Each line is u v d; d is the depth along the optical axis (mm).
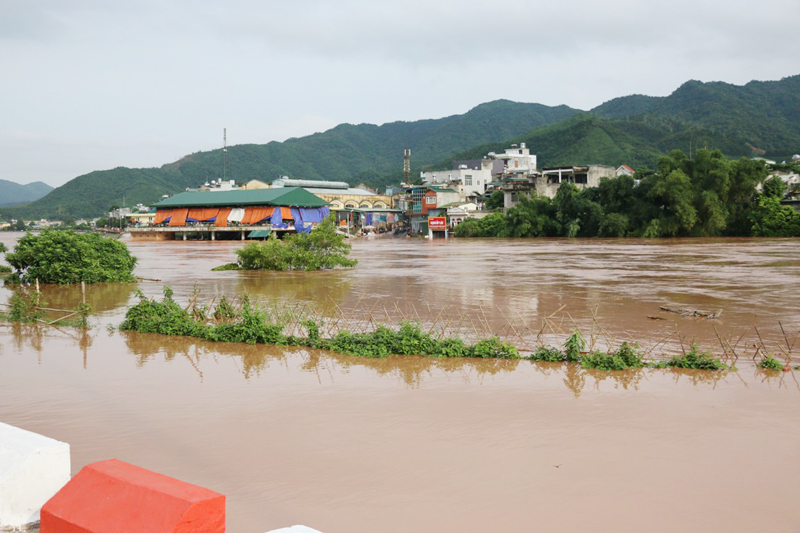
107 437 10055
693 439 9805
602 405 11602
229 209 107438
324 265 42875
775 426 10383
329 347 16734
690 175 85375
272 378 13852
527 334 18484
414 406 11656
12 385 13336
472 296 26734
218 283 34031
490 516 7320
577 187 94500
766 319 20438
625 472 8562
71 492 5348
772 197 81625
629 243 69875
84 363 15461
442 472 8586
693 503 7645
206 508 4875
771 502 7672
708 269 37344
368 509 7496
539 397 12164
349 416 11094
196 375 14180
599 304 23938
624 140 176500
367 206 132375
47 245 34688
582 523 7152
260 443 9750
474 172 125500
